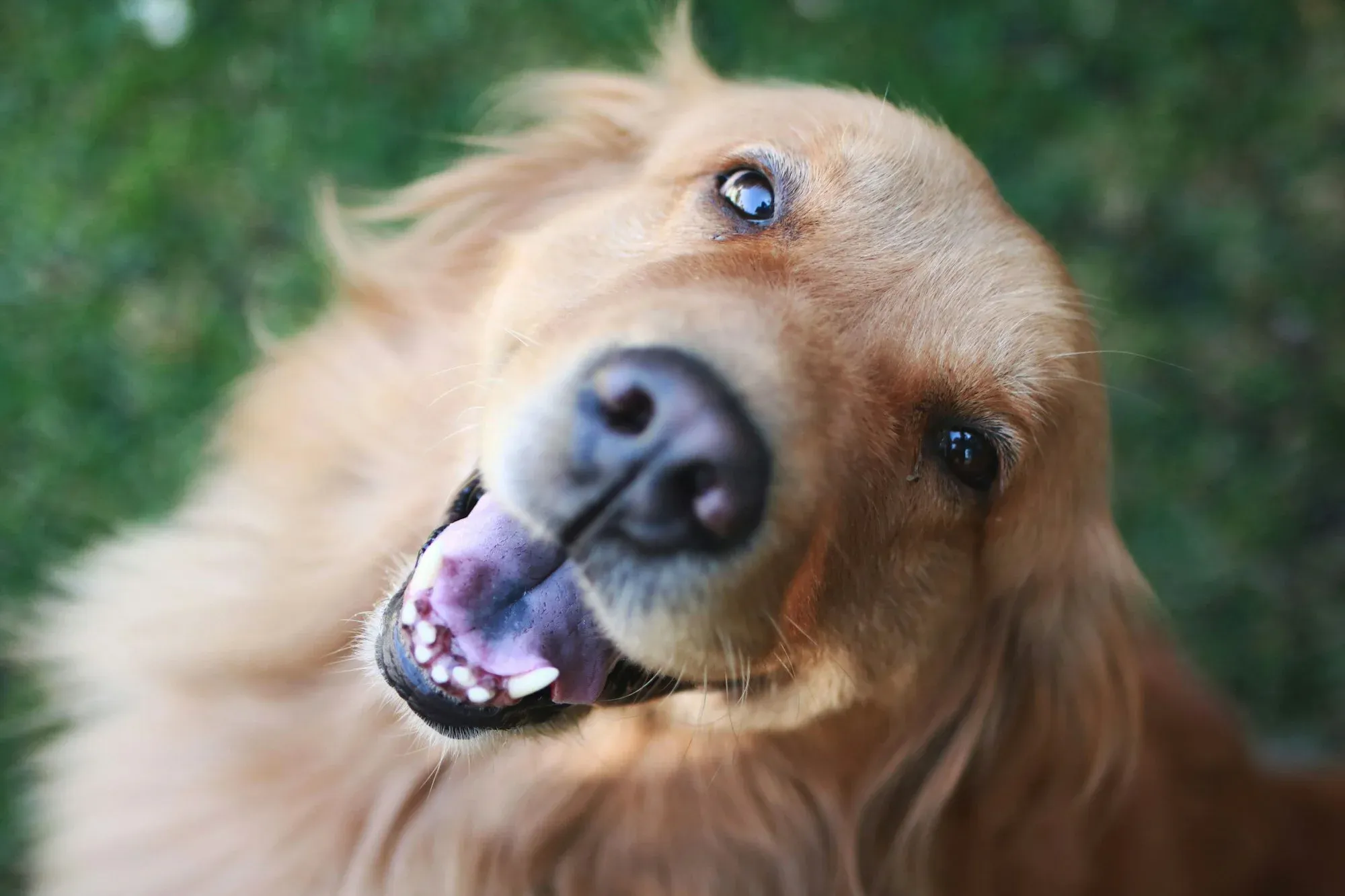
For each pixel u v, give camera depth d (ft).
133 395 1.93
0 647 1.74
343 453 1.38
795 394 1.05
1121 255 2.40
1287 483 2.35
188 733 1.35
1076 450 1.33
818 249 1.22
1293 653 2.28
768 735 1.31
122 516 1.85
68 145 2.05
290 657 1.34
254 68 2.15
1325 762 2.07
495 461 1.06
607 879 1.33
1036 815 1.43
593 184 1.42
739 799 1.33
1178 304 2.41
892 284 1.21
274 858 1.31
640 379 1.02
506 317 1.28
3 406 1.88
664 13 1.86
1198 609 2.26
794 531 1.05
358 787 1.30
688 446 1.01
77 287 1.98
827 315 1.17
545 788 1.31
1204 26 2.52
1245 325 2.42
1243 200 2.47
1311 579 2.31
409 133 2.14
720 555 1.04
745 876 1.34
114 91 2.08
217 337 1.98
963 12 2.42
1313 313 2.43
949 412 1.23
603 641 1.14
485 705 1.13
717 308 1.06
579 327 1.08
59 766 1.45
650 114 1.44
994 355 1.22
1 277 1.96
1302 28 2.55
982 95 2.37
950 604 1.31
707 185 1.30
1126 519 2.28
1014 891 1.43
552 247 1.30
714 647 1.07
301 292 2.01
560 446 1.03
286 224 2.07
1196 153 2.48
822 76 2.28
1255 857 1.65
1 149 2.04
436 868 1.30
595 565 1.05
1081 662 1.43
